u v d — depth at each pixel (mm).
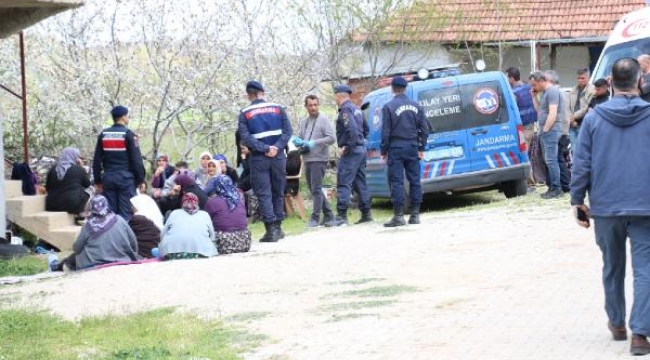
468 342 8742
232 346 9328
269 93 26328
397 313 10141
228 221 15719
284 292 11898
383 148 17234
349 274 12789
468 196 23859
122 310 11508
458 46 33344
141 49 24984
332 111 28422
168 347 9391
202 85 25172
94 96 24625
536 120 22297
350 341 9125
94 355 9281
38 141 25141
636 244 8094
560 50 35156
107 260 15297
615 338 8414
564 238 13961
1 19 17328
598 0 35406
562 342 8508
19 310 11719
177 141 25891
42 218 19047
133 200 17172
